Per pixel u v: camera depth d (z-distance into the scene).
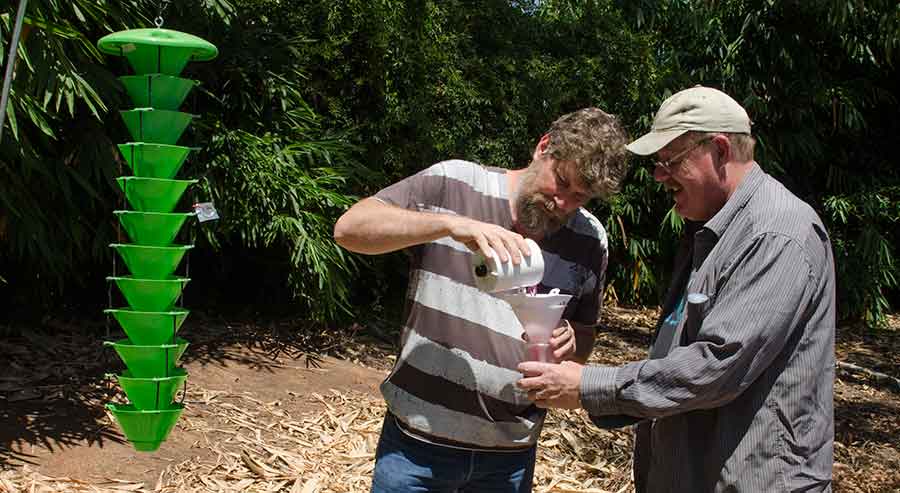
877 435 6.16
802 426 2.14
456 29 8.12
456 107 7.81
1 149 4.65
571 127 2.30
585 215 2.59
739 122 2.21
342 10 7.05
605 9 9.21
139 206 2.21
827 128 10.25
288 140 6.51
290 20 6.90
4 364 5.20
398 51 7.30
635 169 9.20
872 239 9.80
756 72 9.45
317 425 5.01
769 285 2.06
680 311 2.34
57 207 5.45
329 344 6.60
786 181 9.95
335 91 7.30
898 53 9.88
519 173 2.50
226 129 6.02
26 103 4.34
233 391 5.31
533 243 2.25
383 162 7.44
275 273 7.08
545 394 2.22
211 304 7.07
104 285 6.48
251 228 6.15
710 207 2.26
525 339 2.33
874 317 9.96
